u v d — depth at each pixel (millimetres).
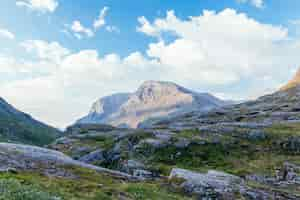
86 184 24844
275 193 35312
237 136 78062
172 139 74625
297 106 160625
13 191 14719
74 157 95188
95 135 134750
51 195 17922
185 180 33781
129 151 74188
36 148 37656
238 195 31766
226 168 58125
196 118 174125
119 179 31141
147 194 25969
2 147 31766
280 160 60500
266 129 85875
